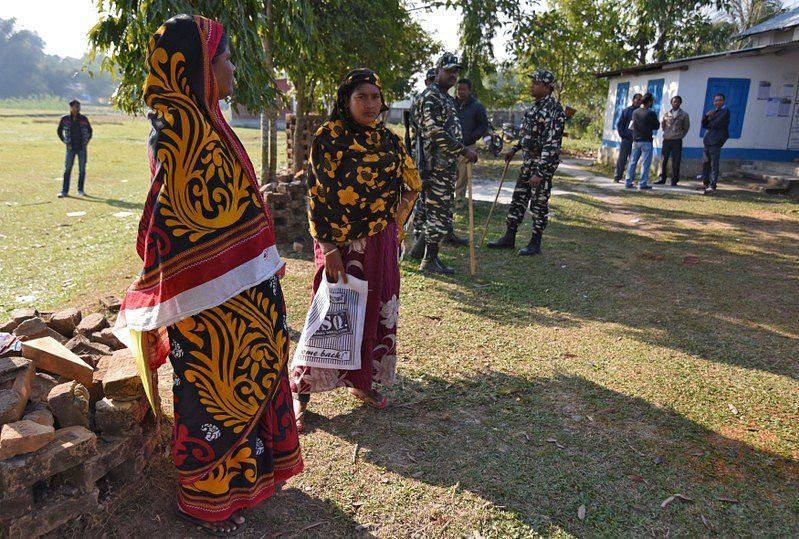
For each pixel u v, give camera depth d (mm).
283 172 9711
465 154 5750
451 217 6168
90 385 2641
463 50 14500
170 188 2080
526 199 7215
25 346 2574
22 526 2168
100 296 5211
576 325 4910
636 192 12828
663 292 5812
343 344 3238
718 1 22578
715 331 4809
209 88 2127
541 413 3510
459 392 3750
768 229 8930
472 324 4887
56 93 138875
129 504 2561
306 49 6887
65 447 2240
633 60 22328
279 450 2586
